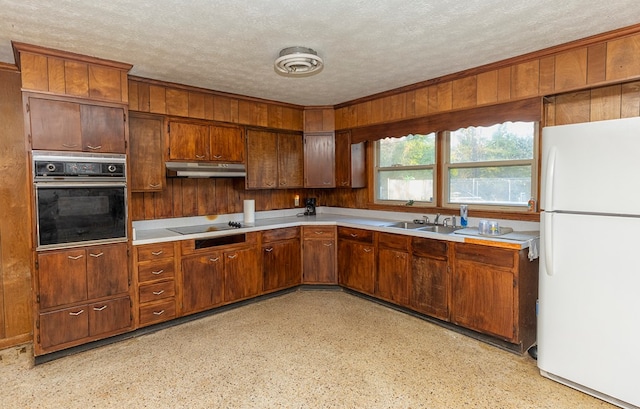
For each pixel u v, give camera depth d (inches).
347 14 85.0
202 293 140.0
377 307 150.7
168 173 140.2
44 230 105.2
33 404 86.0
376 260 152.9
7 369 102.7
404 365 103.2
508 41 102.3
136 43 101.0
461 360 106.1
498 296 112.3
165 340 120.8
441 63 120.6
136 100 132.2
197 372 100.0
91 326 114.0
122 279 119.6
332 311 146.4
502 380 95.3
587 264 86.4
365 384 93.7
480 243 116.1
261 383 94.3
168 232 140.9
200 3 78.8
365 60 117.0
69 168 108.2
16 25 88.8
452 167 151.1
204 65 120.2
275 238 164.1
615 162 81.2
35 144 103.4
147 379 96.6
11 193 118.0
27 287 120.8
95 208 113.7
